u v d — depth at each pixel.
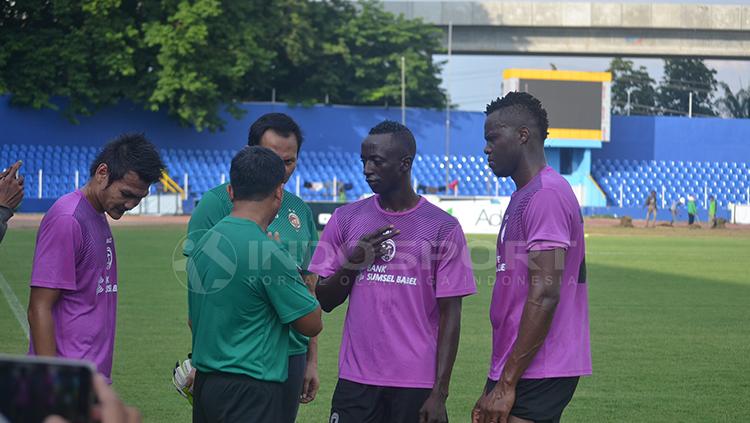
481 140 47.81
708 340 10.10
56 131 41.47
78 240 3.83
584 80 45.09
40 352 3.75
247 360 3.73
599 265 20.05
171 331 10.01
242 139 44.38
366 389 4.29
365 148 4.28
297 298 3.76
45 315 3.77
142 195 3.99
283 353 3.87
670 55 57.53
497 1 55.78
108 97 41.38
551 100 45.03
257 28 43.25
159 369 7.96
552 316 3.69
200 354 3.80
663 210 47.25
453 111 47.56
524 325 3.69
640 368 8.41
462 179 47.44
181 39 40.25
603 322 11.50
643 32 56.84
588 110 45.25
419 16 54.25
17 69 40.81
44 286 3.78
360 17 48.22
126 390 7.14
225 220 3.82
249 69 42.81
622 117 49.72
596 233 34.28
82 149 41.88
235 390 3.72
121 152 3.92
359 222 4.41
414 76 47.19
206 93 41.38
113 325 4.11
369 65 47.88
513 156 3.95
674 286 15.95
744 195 50.19
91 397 1.04
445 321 4.30
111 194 3.94
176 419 6.28
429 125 47.38
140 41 40.97
